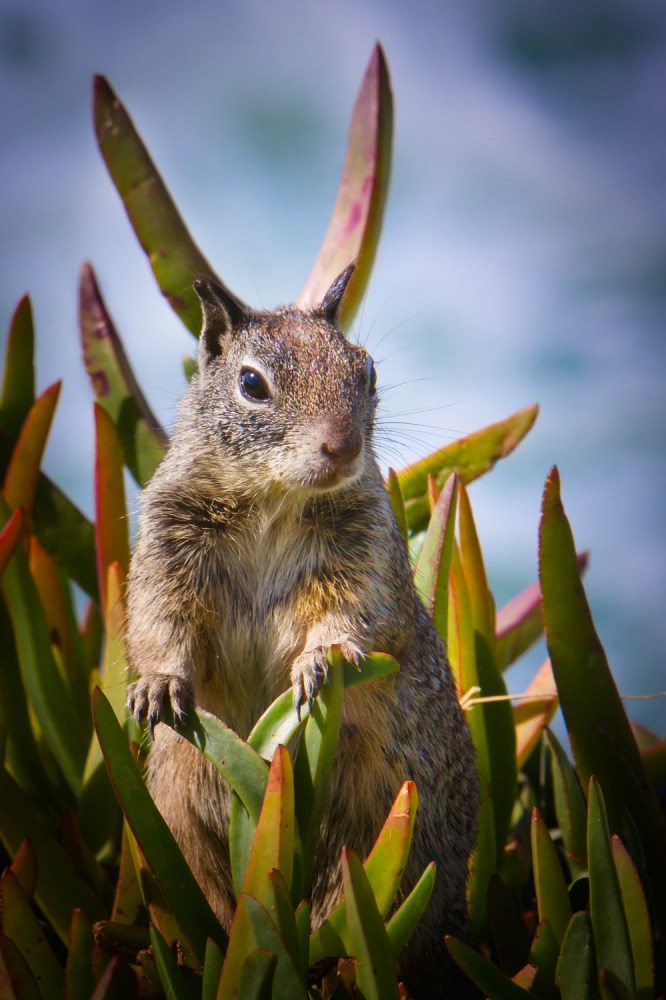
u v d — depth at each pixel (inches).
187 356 127.8
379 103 127.6
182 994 119.8
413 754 124.0
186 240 127.3
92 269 127.6
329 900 124.1
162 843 120.5
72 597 126.9
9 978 120.0
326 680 121.0
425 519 127.3
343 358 124.6
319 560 124.0
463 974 123.4
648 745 127.9
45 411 125.1
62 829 123.2
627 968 120.2
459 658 123.7
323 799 120.8
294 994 119.1
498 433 127.2
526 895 124.6
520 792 126.1
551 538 122.6
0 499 124.5
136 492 125.6
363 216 127.7
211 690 124.4
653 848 122.8
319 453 123.4
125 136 127.0
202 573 124.0
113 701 124.0
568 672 122.8
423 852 123.8
